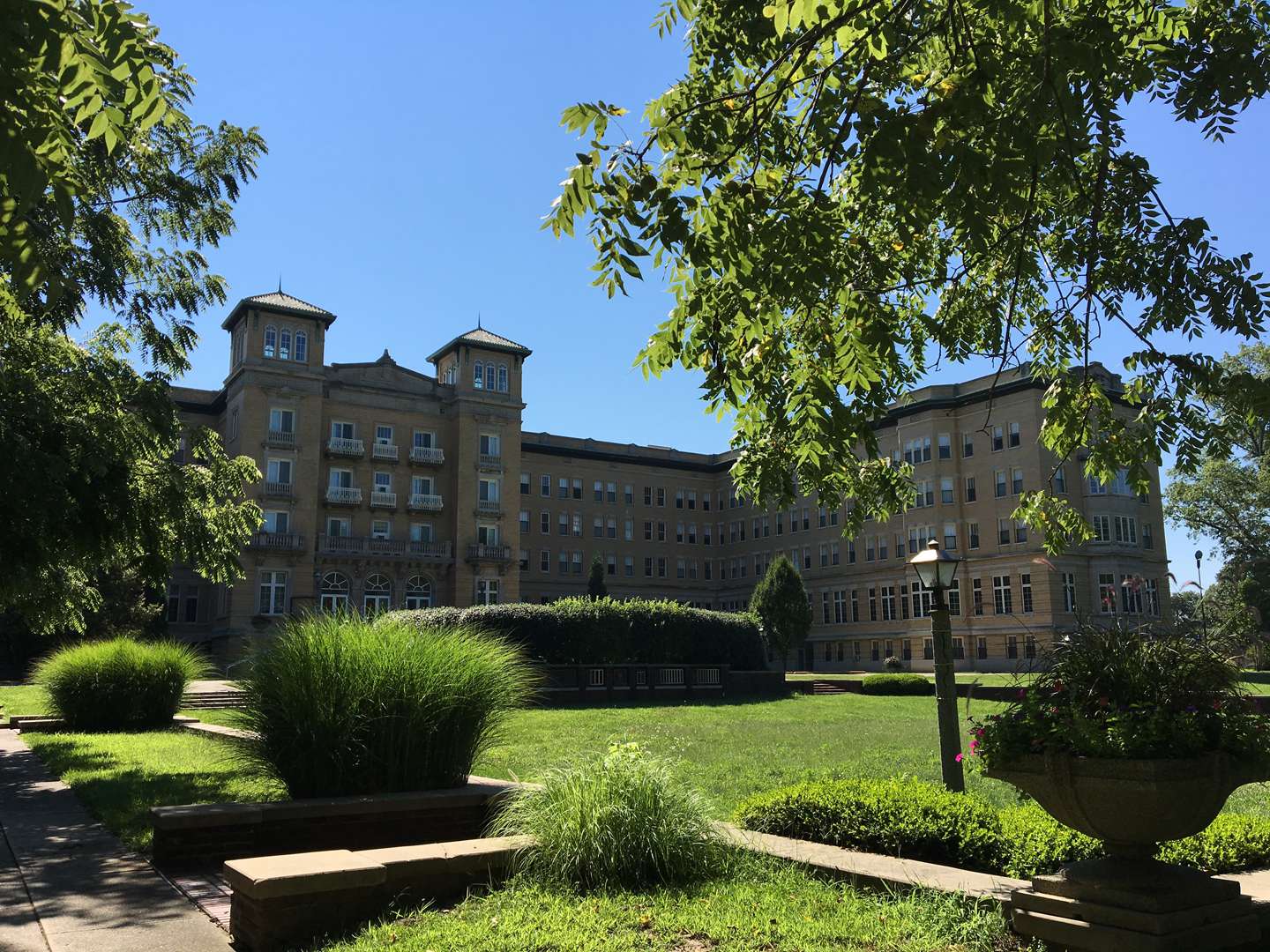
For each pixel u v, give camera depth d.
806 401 5.07
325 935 5.10
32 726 18.50
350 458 59.34
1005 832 6.33
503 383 64.56
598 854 5.98
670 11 6.30
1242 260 5.73
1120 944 4.23
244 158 17.47
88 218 13.70
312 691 7.99
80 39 3.38
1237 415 6.37
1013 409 55.97
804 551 72.81
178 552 15.58
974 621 56.84
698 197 5.02
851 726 21.11
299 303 58.09
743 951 4.62
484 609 31.20
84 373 13.29
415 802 7.66
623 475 81.06
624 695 31.17
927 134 4.04
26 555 12.09
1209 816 4.39
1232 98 5.15
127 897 6.07
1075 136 4.89
